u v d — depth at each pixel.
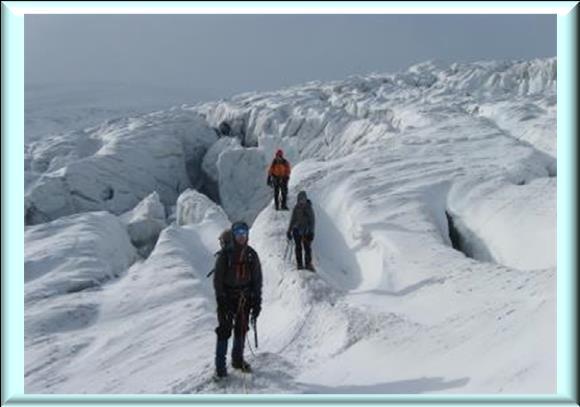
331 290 12.09
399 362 7.62
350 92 73.12
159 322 13.38
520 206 16.16
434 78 95.75
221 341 7.55
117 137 60.16
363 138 50.50
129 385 9.74
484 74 86.56
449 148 24.62
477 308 8.86
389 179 20.20
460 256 13.27
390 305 11.09
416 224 15.95
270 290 13.94
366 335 9.06
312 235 13.29
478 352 6.93
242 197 53.47
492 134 27.41
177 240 20.91
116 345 12.46
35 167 60.91
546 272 9.48
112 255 22.25
